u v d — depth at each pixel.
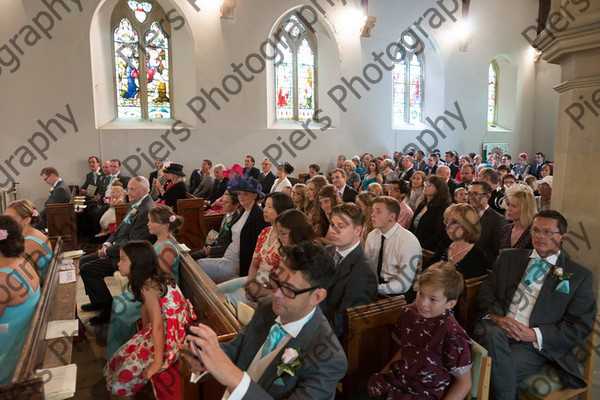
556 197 2.81
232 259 4.30
